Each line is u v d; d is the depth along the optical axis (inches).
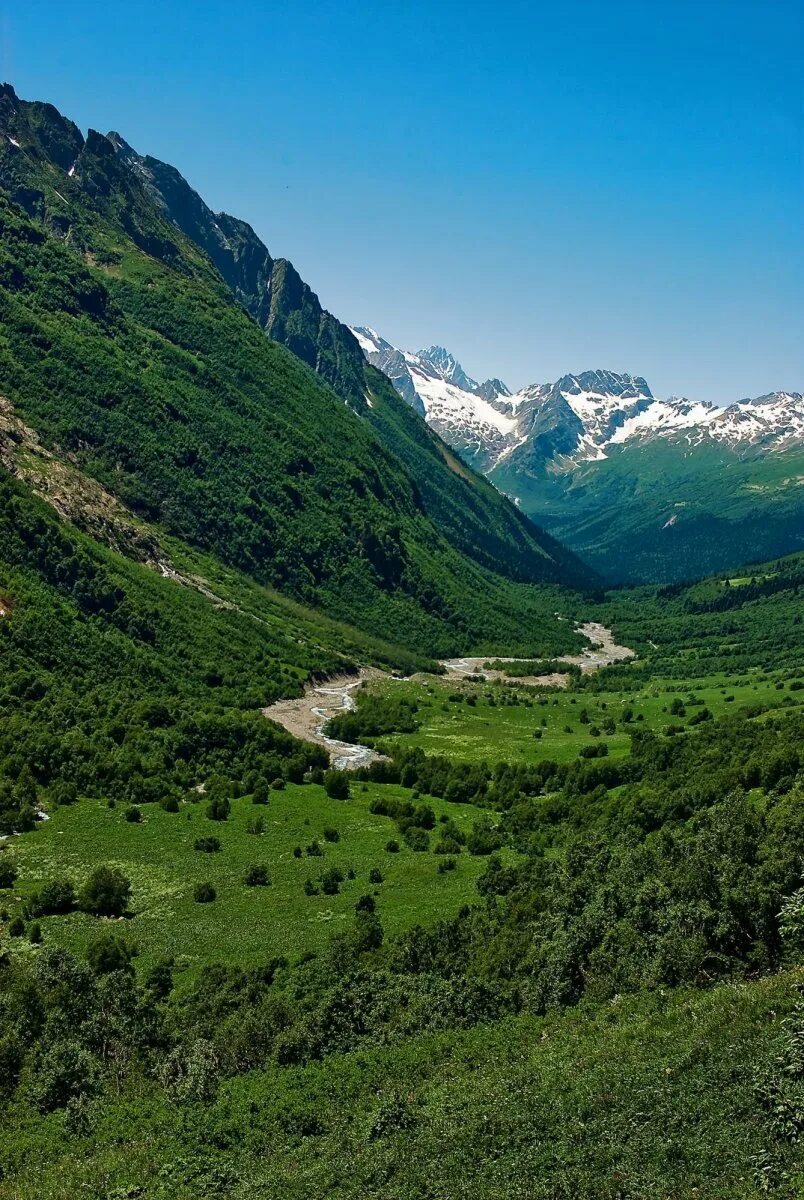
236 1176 1895.9
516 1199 1454.2
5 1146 2156.7
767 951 2203.5
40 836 4899.1
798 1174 1232.8
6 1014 2753.4
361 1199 1637.6
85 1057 2487.7
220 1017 2859.3
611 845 3969.0
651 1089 1633.9
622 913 2728.8
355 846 5098.4
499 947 3085.6
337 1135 1980.8
